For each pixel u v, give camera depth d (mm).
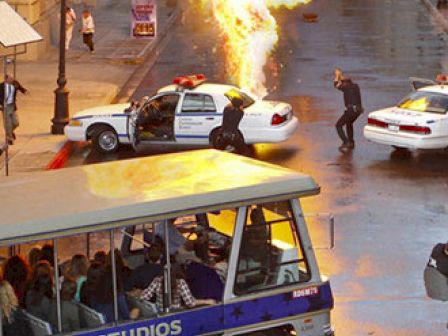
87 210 18266
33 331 18703
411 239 31328
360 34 77188
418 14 88688
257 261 19797
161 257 19969
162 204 18672
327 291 20391
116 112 42719
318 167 40188
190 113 42000
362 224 32750
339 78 42844
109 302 18922
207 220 21594
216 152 22312
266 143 42500
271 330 20406
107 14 86875
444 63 64688
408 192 36531
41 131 45969
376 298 26609
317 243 30844
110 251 18984
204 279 20078
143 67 64625
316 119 48656
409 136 40656
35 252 20094
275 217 20047
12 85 42656
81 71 61750
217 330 19578
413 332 24484
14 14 34219
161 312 19188
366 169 39781
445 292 22438
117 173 20562
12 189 19641
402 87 56562
